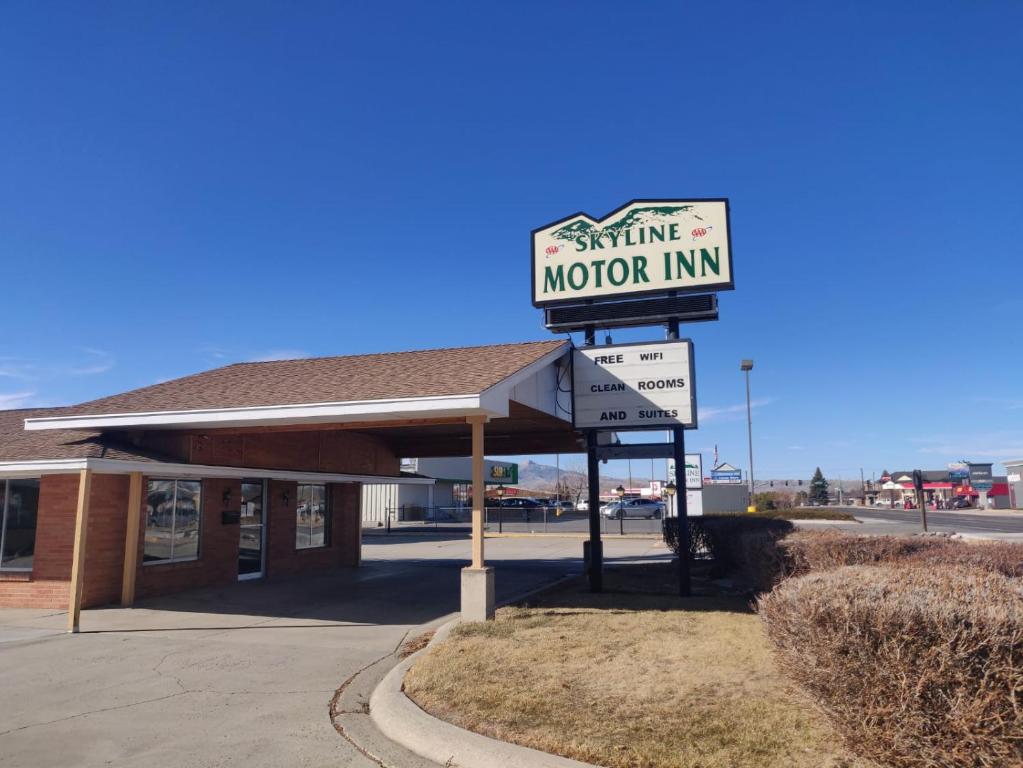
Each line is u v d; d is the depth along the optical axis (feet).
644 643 26.27
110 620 35.35
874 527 109.29
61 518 39.06
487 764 15.96
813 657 14.92
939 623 13.44
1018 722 12.60
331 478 53.26
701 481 104.68
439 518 165.27
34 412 52.85
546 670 22.61
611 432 46.03
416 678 22.09
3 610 38.34
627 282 42.09
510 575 52.06
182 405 38.22
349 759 17.11
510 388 35.04
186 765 16.81
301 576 52.47
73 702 21.89
